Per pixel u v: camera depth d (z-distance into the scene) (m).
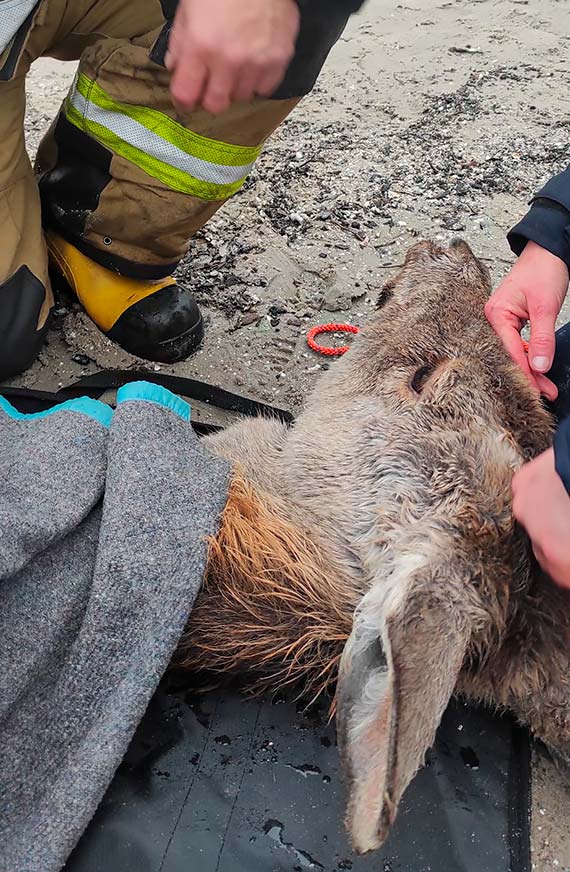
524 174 2.11
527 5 2.98
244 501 1.13
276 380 1.63
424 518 1.07
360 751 0.89
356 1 1.09
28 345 1.56
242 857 1.00
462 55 2.67
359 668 0.92
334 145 2.22
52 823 0.97
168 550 1.07
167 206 1.51
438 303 1.28
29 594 1.06
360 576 1.11
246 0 0.95
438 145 2.22
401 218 1.96
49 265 1.69
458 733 1.09
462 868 1.01
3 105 1.48
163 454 1.14
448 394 1.18
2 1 1.34
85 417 1.18
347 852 1.01
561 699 1.06
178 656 1.11
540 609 1.05
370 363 1.26
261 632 1.09
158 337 1.60
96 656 1.04
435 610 0.94
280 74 1.00
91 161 1.53
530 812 1.07
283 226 1.92
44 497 1.10
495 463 1.10
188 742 1.07
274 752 1.06
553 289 1.29
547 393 1.24
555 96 2.44
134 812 1.02
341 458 1.19
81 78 1.50
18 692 1.02
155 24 1.52
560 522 0.97
